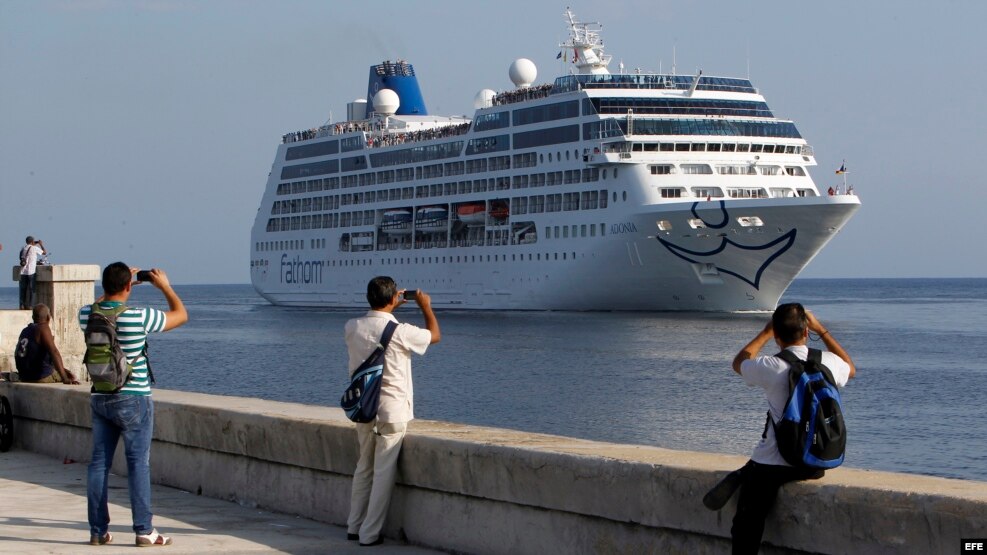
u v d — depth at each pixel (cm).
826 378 855
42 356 1836
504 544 1073
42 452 1783
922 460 3228
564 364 5772
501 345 6806
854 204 7200
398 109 11750
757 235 7575
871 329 9488
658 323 8000
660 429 3759
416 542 1158
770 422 864
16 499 1409
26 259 2473
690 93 8369
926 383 5047
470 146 9575
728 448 3403
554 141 8738
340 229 11050
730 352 6175
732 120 8200
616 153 8100
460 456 1105
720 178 8062
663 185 8025
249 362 6531
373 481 1164
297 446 1296
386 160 10500
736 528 862
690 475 918
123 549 1131
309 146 11412
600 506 984
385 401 1146
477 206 9512
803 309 890
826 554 836
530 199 8994
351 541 1179
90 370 1118
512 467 1056
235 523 1273
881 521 802
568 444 1080
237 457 1395
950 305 16425
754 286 7975
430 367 5791
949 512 768
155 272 1158
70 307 2152
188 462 1470
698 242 7862
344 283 11094
